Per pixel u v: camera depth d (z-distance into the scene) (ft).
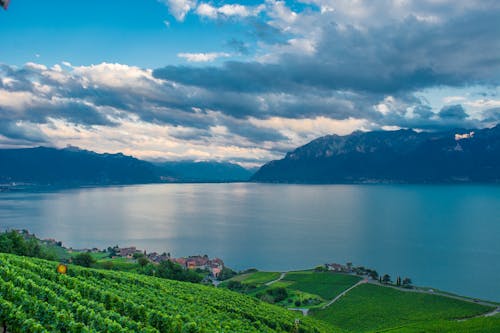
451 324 283.59
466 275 582.76
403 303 383.04
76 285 152.25
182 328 131.75
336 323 327.88
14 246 283.79
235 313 203.21
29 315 102.99
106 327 107.76
